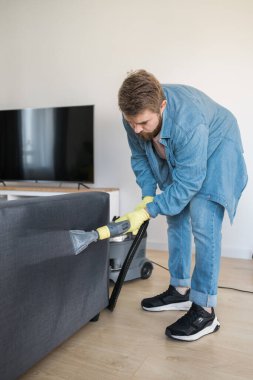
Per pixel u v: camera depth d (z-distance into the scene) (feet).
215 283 4.41
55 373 3.59
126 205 9.57
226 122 4.46
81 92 9.89
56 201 3.41
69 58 9.97
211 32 8.38
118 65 9.39
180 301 5.16
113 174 9.65
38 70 10.39
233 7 8.15
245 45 8.11
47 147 9.95
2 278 2.87
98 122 9.71
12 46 10.67
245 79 8.16
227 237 8.52
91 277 4.37
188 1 8.52
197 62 8.54
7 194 9.66
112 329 4.57
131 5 9.10
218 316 5.02
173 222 5.10
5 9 10.66
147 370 3.66
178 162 4.05
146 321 4.82
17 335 3.15
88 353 3.98
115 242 6.13
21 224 2.98
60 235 3.48
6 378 3.07
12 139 10.34
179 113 3.92
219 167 4.27
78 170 9.64
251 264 7.83
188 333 4.22
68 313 3.94
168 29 8.77
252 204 8.27
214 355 3.98
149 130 3.85
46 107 10.16
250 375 3.60
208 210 4.32
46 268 3.42
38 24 10.28
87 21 9.65
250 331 4.58
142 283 6.43
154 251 9.02
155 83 3.57
